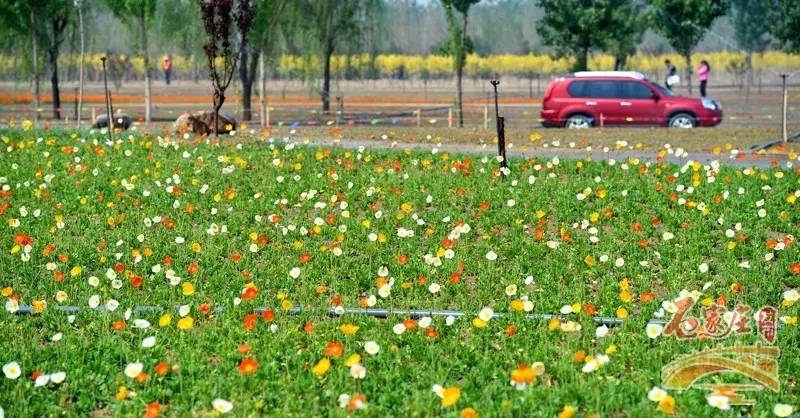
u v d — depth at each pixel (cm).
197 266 1174
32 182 1644
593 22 4091
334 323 970
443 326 964
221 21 2250
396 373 821
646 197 1516
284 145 2069
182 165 1798
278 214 1451
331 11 3806
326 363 779
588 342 905
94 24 4012
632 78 3019
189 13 3609
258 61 4047
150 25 3453
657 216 1398
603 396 767
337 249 1180
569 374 822
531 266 1185
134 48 3653
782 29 4431
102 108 4359
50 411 764
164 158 1869
